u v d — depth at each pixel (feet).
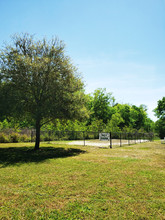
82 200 16.48
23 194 17.81
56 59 51.52
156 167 30.68
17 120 55.47
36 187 19.93
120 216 13.74
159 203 15.98
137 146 73.67
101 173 26.09
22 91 49.37
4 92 47.09
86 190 19.12
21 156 41.93
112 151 53.57
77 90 54.13
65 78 52.47
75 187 20.02
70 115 51.75
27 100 49.39
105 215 13.88
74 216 13.66
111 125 134.10
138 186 20.45
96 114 188.96
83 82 56.18
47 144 71.36
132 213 14.15
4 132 82.12
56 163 33.86
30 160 37.14
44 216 13.73
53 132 88.28
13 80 48.01
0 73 48.83
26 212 14.30
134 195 17.83
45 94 50.80
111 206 15.31
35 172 26.73
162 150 59.16
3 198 16.88
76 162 34.83
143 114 229.04
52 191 18.72
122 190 19.15
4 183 21.42
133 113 223.71
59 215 13.85
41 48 53.21
